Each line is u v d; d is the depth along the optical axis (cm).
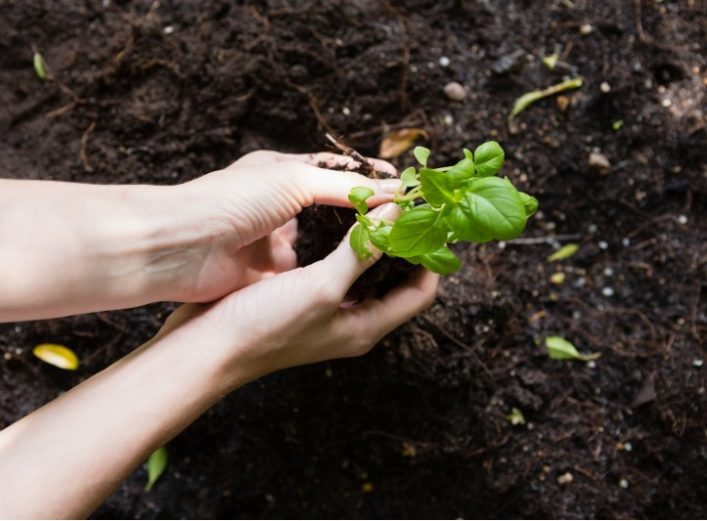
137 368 47
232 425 60
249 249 51
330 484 61
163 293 49
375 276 51
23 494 44
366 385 58
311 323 48
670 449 59
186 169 61
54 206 47
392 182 49
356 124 61
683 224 60
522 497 60
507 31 61
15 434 45
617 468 59
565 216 61
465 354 58
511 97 61
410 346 57
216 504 61
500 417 59
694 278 60
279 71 60
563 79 61
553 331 60
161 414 46
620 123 60
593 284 61
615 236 61
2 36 62
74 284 47
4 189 47
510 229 38
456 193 39
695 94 60
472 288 58
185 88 61
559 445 60
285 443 60
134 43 61
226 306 47
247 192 48
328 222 51
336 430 60
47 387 61
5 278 46
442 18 62
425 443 59
